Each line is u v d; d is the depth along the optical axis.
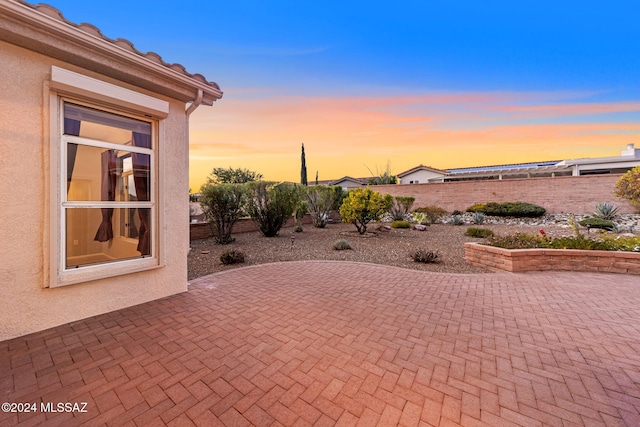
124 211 4.16
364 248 9.38
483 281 5.59
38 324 3.30
